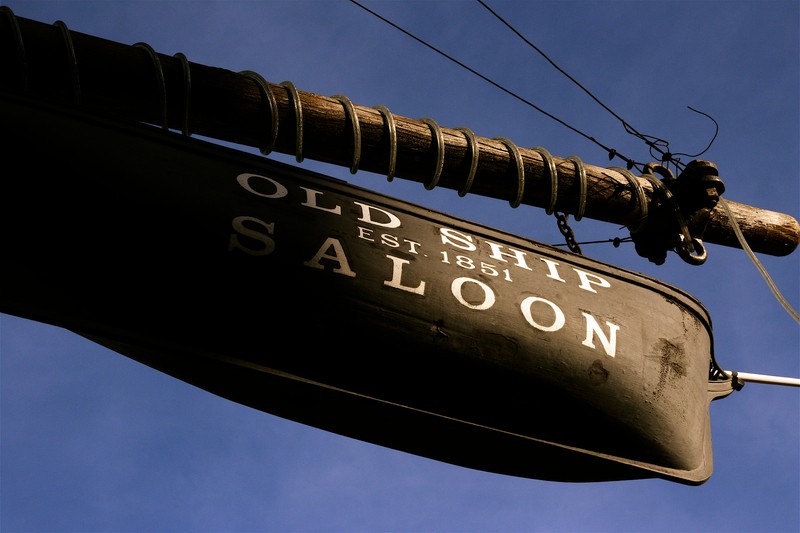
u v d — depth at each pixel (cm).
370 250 357
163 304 323
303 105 401
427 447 361
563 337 368
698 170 466
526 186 436
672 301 409
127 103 376
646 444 370
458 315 355
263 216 348
